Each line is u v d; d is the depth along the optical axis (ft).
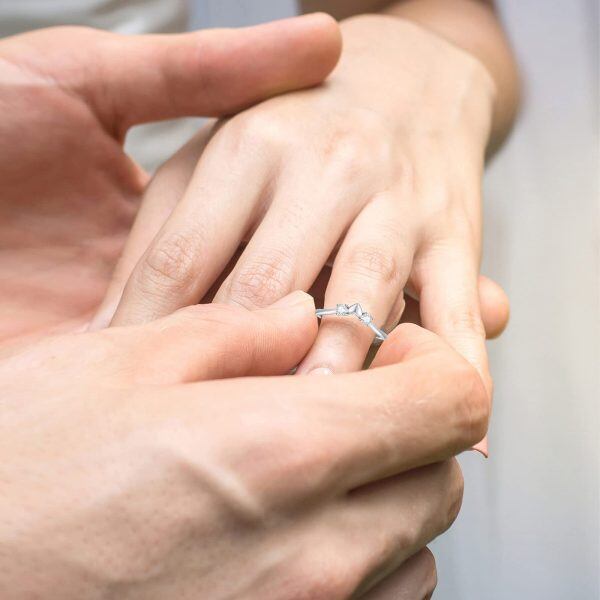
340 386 0.75
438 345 0.81
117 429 0.72
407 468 0.77
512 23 1.36
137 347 0.77
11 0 1.37
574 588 1.33
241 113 1.07
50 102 1.11
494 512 1.35
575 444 1.34
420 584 0.84
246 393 0.73
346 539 0.76
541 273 1.38
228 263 1.03
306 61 1.07
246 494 0.72
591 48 1.35
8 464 0.72
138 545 0.71
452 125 1.16
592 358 1.36
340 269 0.99
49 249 1.13
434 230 1.05
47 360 0.77
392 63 1.20
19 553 0.70
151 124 1.40
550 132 1.37
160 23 1.47
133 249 1.06
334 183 1.01
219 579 0.72
